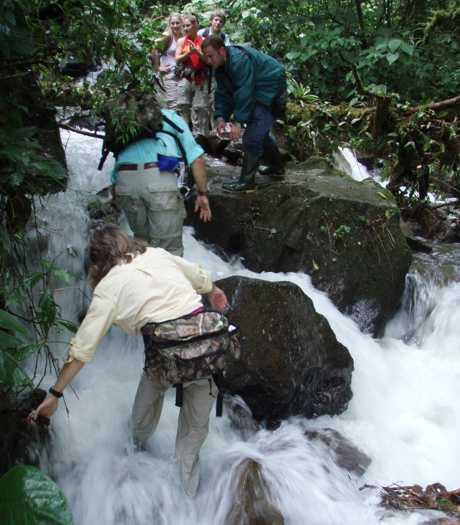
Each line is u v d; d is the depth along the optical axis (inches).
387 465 156.3
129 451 136.4
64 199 180.4
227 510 125.0
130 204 158.6
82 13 144.0
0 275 126.7
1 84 139.6
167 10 286.5
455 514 136.2
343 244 202.4
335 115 300.8
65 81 165.0
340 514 132.9
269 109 206.8
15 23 118.6
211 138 254.8
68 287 166.6
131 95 152.3
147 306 114.1
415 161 272.7
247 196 210.5
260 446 150.3
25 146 119.9
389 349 202.7
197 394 122.0
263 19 331.9
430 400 184.2
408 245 233.0
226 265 205.3
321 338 165.8
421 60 339.9
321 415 167.2
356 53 327.3
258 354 154.4
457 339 204.8
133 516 125.5
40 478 86.0
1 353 97.2
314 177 231.1
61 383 113.7
